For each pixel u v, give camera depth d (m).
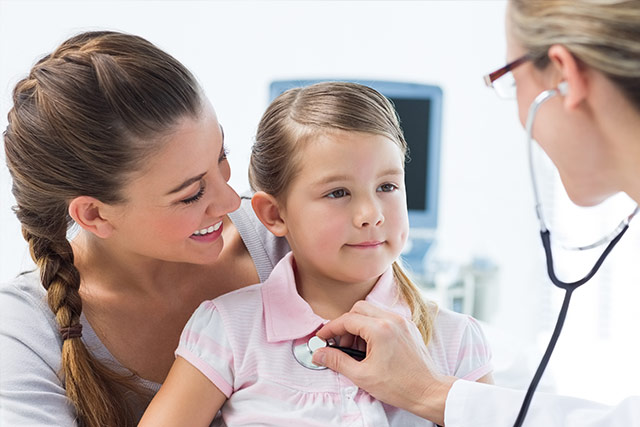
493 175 3.51
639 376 2.60
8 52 2.82
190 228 1.04
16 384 1.01
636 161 0.82
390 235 1.06
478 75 3.45
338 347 1.08
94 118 0.99
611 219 3.10
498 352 1.63
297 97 1.13
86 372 1.06
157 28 3.10
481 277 3.10
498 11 3.42
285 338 1.08
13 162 1.06
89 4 2.95
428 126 3.08
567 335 3.19
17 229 2.71
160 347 1.17
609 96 0.78
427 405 1.02
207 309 1.13
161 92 0.99
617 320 3.10
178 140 0.99
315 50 3.30
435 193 3.09
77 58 1.03
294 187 1.08
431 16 3.40
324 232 1.05
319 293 1.14
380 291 1.14
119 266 1.16
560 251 3.19
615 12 0.75
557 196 3.30
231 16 3.20
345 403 1.04
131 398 1.13
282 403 1.04
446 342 1.14
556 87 0.82
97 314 1.14
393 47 3.38
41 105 1.02
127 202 1.02
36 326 1.09
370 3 3.33
